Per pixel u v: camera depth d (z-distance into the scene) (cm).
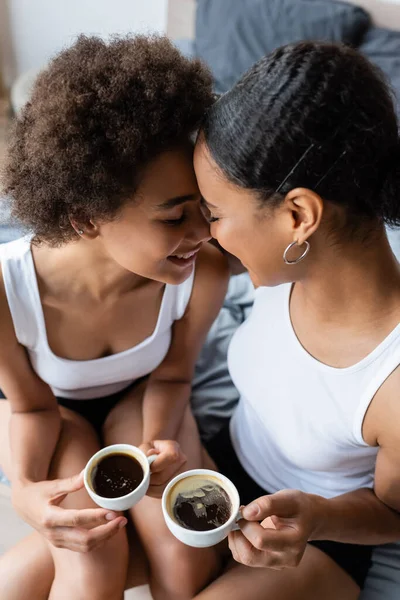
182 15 261
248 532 80
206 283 113
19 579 106
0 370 110
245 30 234
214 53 241
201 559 107
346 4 224
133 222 85
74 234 92
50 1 285
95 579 101
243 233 78
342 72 66
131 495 82
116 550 105
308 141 67
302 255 78
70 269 101
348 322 85
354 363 87
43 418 116
